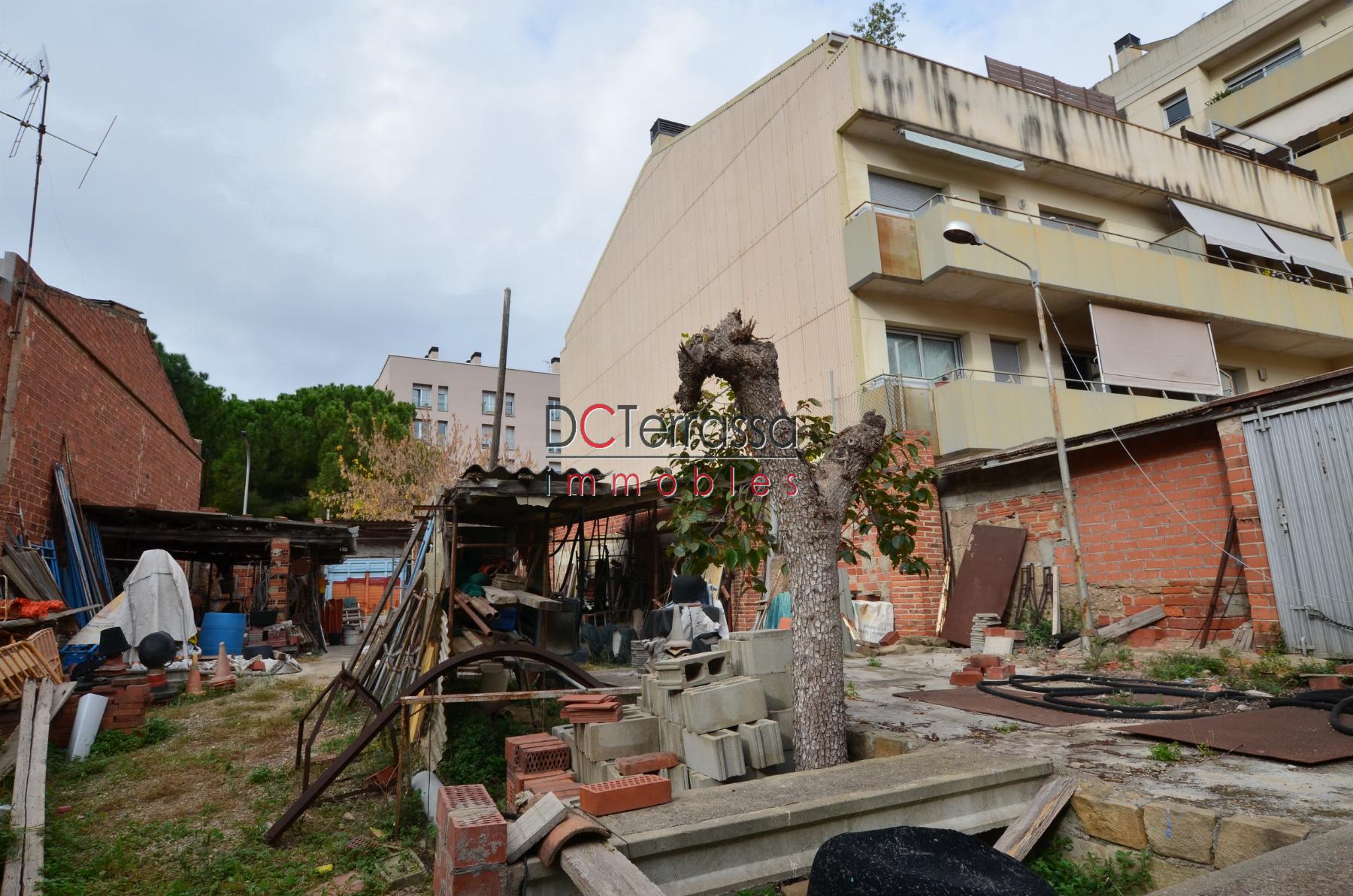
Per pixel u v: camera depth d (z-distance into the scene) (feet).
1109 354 46.85
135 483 51.72
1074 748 14.48
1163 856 10.48
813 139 48.34
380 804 16.74
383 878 12.56
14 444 33.65
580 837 9.66
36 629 27.86
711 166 60.29
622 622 45.83
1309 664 22.13
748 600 43.34
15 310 34.19
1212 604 28.22
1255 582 25.90
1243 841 9.59
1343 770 12.11
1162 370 48.62
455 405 155.94
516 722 23.40
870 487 18.65
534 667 24.43
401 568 31.86
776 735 15.52
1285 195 60.29
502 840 9.32
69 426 39.91
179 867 13.39
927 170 48.52
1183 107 75.46
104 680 26.61
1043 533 35.68
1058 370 51.03
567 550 58.44
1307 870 7.91
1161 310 49.24
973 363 47.37
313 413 103.09
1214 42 72.43
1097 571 32.96
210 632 41.55
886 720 18.12
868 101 44.39
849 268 44.55
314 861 13.64
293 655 47.01
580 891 9.11
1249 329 53.78
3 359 33.14
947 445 41.09
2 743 20.67
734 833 10.07
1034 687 21.74
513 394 162.20
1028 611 35.17
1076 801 11.80
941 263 42.04
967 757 13.37
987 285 44.60
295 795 17.33
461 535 34.14
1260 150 68.64
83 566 37.93
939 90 46.80
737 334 16.65
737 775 14.25
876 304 45.16
